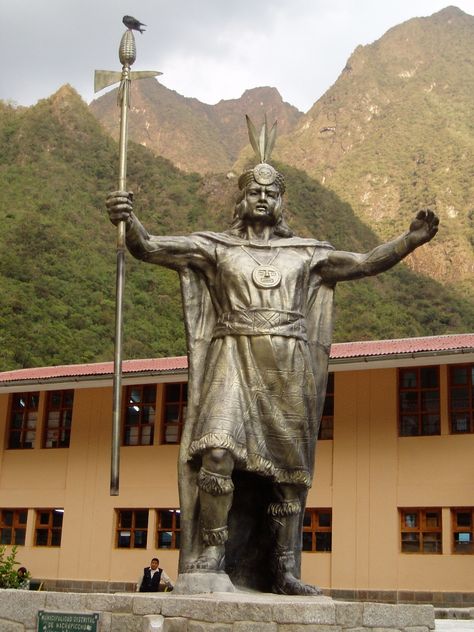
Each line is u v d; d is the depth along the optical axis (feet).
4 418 95.76
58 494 91.15
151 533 86.07
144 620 23.81
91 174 268.21
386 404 79.71
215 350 28.78
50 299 167.22
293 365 28.40
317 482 80.74
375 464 78.95
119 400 28.25
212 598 24.21
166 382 83.61
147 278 186.19
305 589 28.14
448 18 560.20
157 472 87.20
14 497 93.25
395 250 29.37
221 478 26.96
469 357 71.72
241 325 28.50
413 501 76.89
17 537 92.94
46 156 268.00
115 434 27.99
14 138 273.95
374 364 74.79
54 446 93.71
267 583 29.35
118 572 86.33
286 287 29.04
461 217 347.36
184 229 260.01
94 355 155.02
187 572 27.09
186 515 28.27
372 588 76.38
